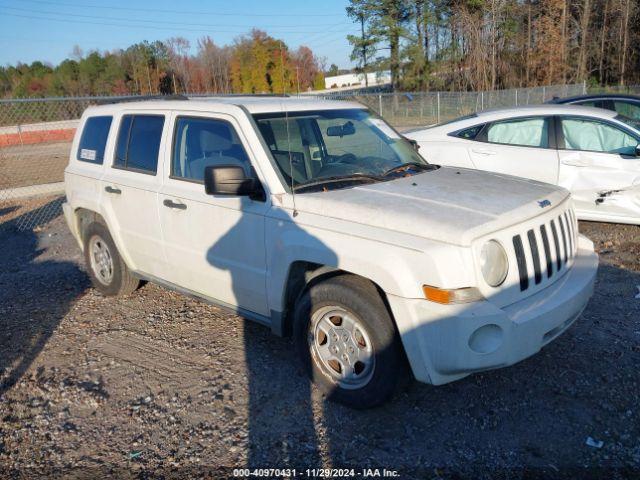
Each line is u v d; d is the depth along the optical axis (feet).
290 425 11.71
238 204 13.32
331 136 14.83
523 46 146.61
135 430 11.93
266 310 13.37
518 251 10.93
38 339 16.57
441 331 10.08
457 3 155.02
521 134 25.22
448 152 26.30
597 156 23.34
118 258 18.42
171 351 15.30
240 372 13.93
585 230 24.70
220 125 14.15
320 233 11.61
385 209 11.28
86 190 18.47
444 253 10.09
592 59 155.22
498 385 12.77
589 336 14.75
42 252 26.37
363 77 170.50
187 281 15.58
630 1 146.41
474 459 10.43
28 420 12.52
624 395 12.15
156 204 15.62
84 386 13.78
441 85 161.89
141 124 16.75
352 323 11.53
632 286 17.99
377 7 160.97
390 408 12.10
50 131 89.20
